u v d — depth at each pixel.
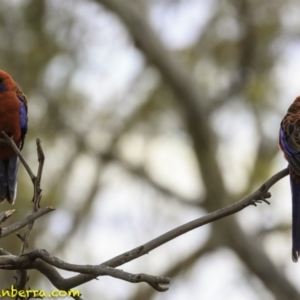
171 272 18.06
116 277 5.17
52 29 16.41
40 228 15.11
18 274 5.80
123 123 17.62
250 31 17.03
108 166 17.73
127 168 17.83
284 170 5.75
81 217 16.67
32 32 16.41
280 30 17.31
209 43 17.69
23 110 8.30
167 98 17.62
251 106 17.34
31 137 16.44
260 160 17.17
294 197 7.03
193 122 16.62
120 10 16.56
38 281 13.85
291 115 7.93
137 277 5.11
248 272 17.83
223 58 17.53
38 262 5.57
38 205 5.71
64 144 17.09
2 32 16.42
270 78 17.33
